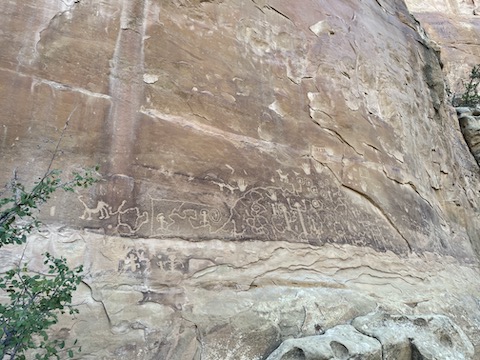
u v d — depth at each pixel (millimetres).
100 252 2717
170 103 3684
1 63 2910
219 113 4035
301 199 4215
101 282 2613
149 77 3645
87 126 3104
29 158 2756
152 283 2795
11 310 1614
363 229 4652
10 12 3100
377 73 6793
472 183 8977
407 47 8492
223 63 4375
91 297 2533
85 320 2438
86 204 2834
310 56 5555
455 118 10227
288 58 5227
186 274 2977
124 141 3234
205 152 3689
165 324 2668
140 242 2922
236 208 3607
